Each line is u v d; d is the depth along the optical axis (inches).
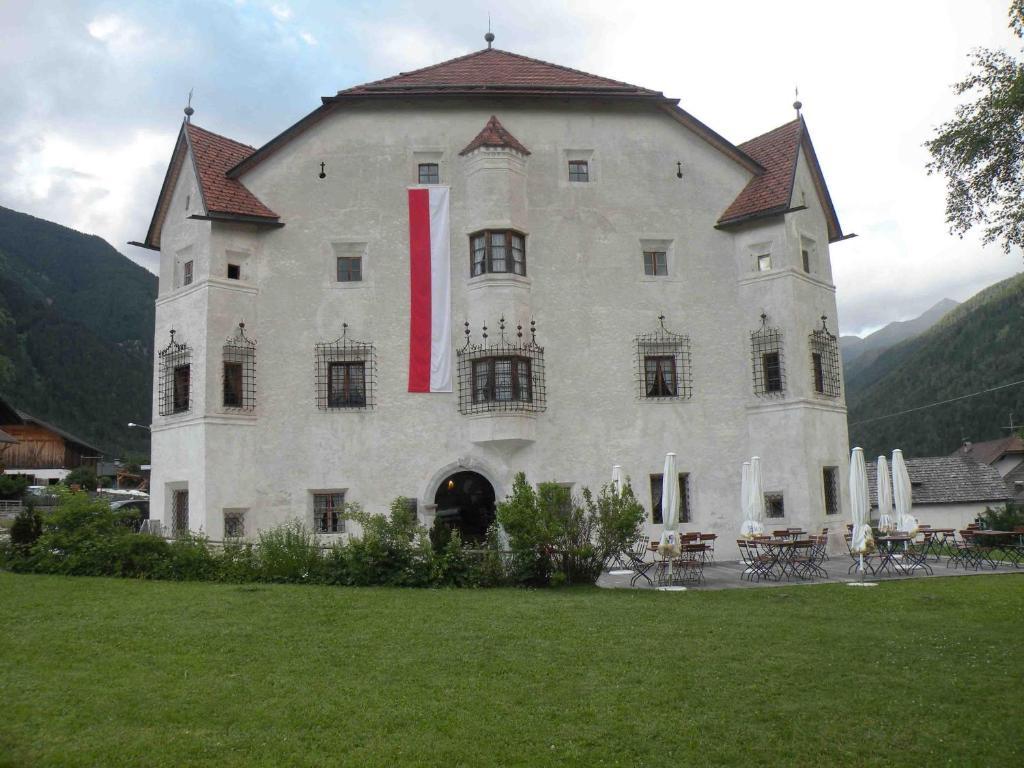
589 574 681.0
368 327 954.7
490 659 408.8
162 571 671.1
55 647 422.0
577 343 969.5
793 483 933.8
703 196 1024.2
